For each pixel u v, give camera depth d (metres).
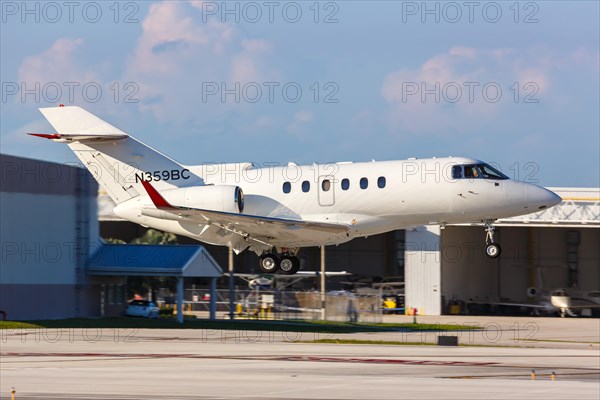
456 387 49.59
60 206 98.81
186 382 50.72
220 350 70.12
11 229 91.69
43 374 54.38
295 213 77.44
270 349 71.56
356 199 75.88
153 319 104.50
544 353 72.81
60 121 81.56
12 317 91.69
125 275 103.69
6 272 91.00
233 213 74.25
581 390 49.06
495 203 75.31
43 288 96.00
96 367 58.06
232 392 47.12
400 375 54.78
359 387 49.09
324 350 71.19
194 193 77.12
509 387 49.94
